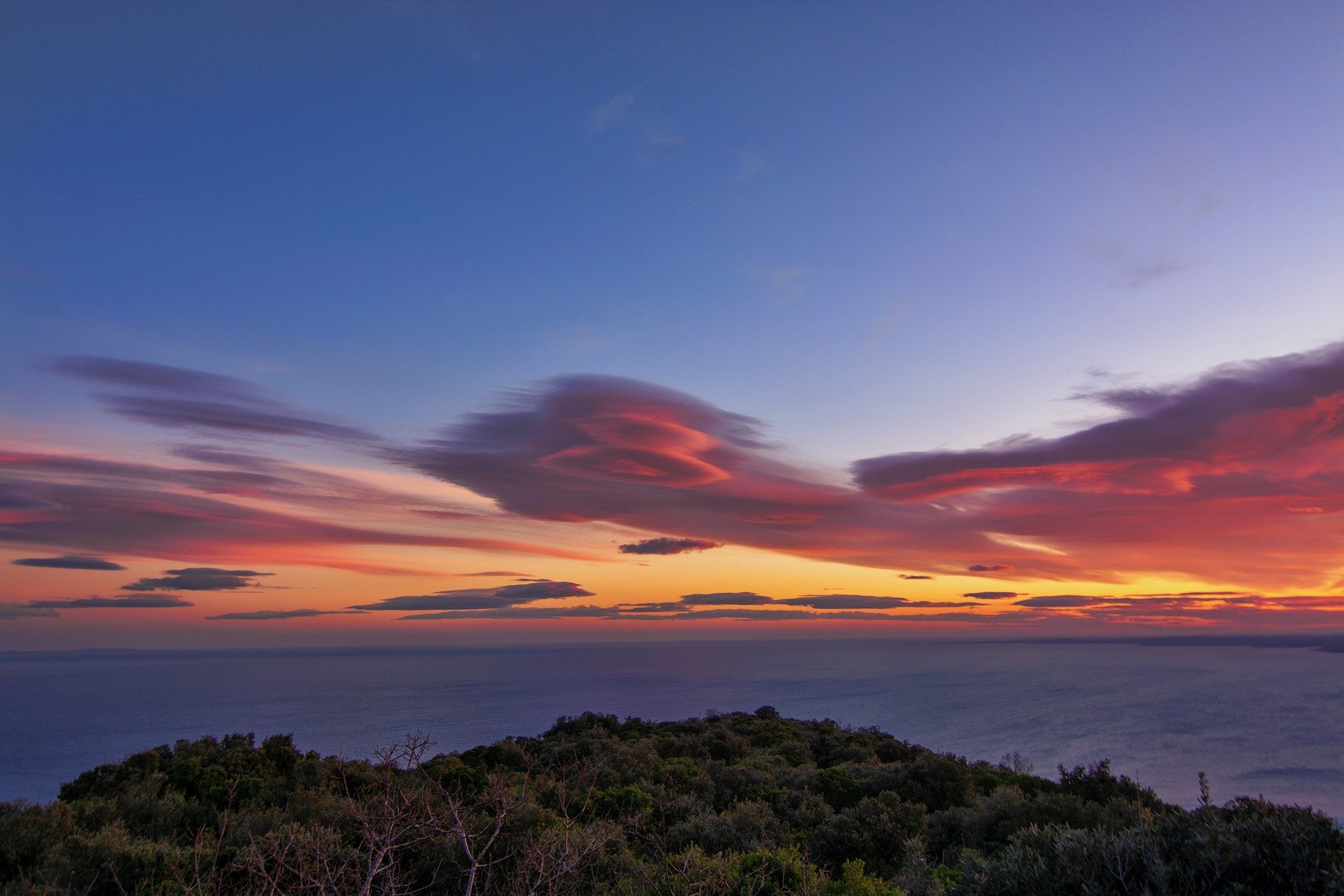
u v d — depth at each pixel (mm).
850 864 12586
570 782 18344
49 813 15273
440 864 10008
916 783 25422
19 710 184750
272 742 28266
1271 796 77562
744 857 12688
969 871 6953
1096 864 6375
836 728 57031
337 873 6965
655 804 20078
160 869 12039
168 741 121812
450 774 18531
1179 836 6621
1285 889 6039
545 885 9109
